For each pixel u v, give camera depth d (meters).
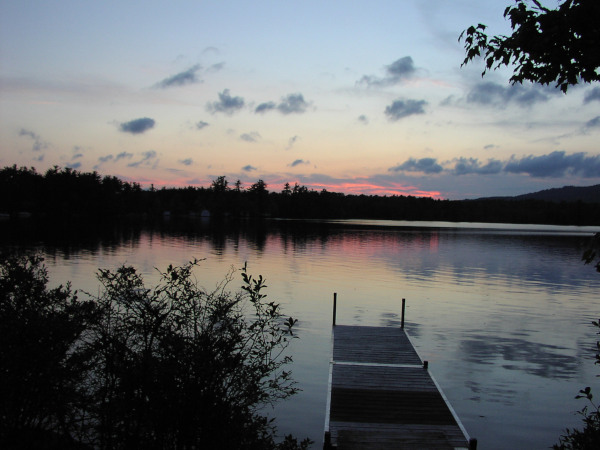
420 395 10.11
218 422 3.71
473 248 51.03
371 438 8.11
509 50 3.84
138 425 3.61
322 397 10.27
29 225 67.88
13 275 4.43
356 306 20.22
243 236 61.69
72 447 3.82
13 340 3.68
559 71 3.75
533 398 10.63
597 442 4.53
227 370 3.82
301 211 165.38
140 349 3.92
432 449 7.77
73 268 26.80
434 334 15.96
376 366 12.03
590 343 15.03
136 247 41.81
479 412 9.89
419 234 75.56
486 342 15.02
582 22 3.39
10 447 3.65
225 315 4.18
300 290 23.59
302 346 14.02
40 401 3.84
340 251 44.66
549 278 29.34
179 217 145.50
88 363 3.99
